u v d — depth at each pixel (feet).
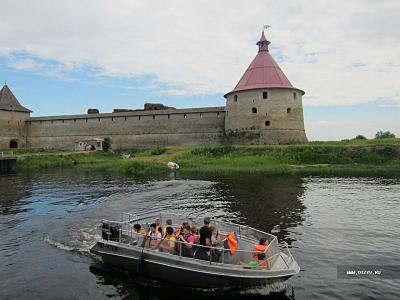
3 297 30.68
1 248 43.27
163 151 177.99
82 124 224.94
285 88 171.83
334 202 69.10
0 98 238.89
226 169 124.36
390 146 132.87
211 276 31.30
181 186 93.25
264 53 184.75
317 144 154.61
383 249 42.29
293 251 41.52
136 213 61.93
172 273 32.96
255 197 75.25
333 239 46.09
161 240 34.55
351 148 136.56
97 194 82.58
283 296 30.81
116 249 36.55
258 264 31.12
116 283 33.68
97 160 175.42
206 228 33.76
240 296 31.17
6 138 233.14
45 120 236.43
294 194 77.97
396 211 61.41
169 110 202.08
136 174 123.85
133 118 210.59
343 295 30.81
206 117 193.57
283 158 136.98
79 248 43.32
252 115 174.09
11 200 75.36
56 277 34.76
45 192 85.81
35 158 163.73
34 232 50.29
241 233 37.60
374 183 93.66
